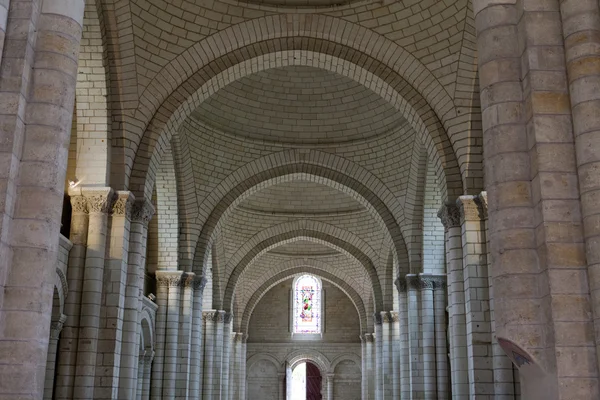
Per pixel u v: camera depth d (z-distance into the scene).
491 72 10.52
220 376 36.56
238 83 29.09
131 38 20.06
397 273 29.83
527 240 9.89
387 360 36.81
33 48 10.23
